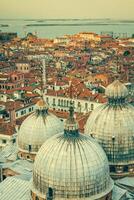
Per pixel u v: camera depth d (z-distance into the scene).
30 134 114.62
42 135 114.00
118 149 106.50
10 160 119.81
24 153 115.94
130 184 103.44
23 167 113.00
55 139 91.50
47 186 87.31
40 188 88.94
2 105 193.38
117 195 95.19
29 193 95.69
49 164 87.56
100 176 87.56
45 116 117.12
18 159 118.38
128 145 106.62
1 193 98.38
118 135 106.31
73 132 90.50
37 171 89.69
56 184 86.06
